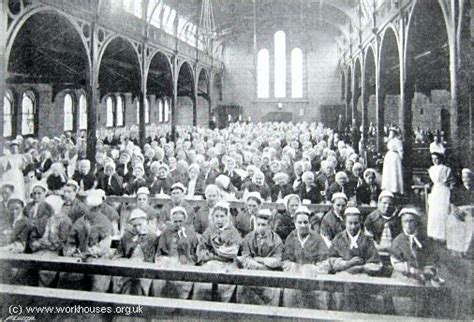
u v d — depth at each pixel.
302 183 11.92
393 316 7.06
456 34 9.43
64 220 9.97
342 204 9.35
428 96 19.25
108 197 12.18
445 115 19.06
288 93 30.23
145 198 10.60
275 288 8.07
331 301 7.54
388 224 9.33
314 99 29.91
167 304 7.58
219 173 13.55
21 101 19.70
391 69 18.45
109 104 29.16
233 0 27.36
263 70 30.52
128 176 14.32
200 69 29.50
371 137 20.50
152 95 34.91
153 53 21.89
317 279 7.50
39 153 17.34
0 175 11.70
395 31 15.38
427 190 10.91
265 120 30.30
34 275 8.73
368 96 23.41
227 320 7.35
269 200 11.66
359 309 7.47
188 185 13.05
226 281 7.76
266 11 28.23
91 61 15.70
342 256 8.16
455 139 9.34
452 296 7.12
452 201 8.96
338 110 28.05
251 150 17.09
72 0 14.26
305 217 8.30
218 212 8.79
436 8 12.70
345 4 24.33
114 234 10.16
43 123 21.08
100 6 16.02
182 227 8.81
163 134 31.20
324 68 29.78
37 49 17.27
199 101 33.75
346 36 27.45
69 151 18.02
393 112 21.48
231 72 30.91
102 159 14.50
